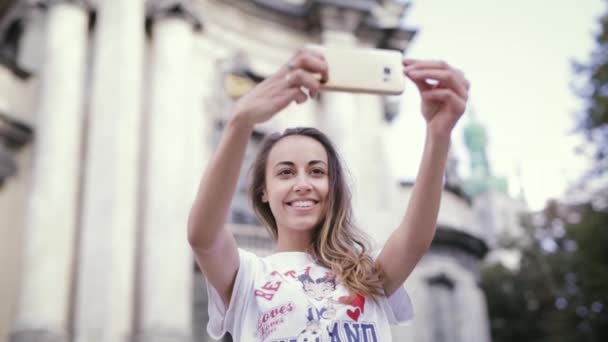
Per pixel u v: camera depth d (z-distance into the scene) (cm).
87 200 1214
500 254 4238
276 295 257
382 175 1611
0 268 1200
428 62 249
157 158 1298
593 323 2570
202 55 1520
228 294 272
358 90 242
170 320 1176
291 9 1673
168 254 1223
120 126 1270
